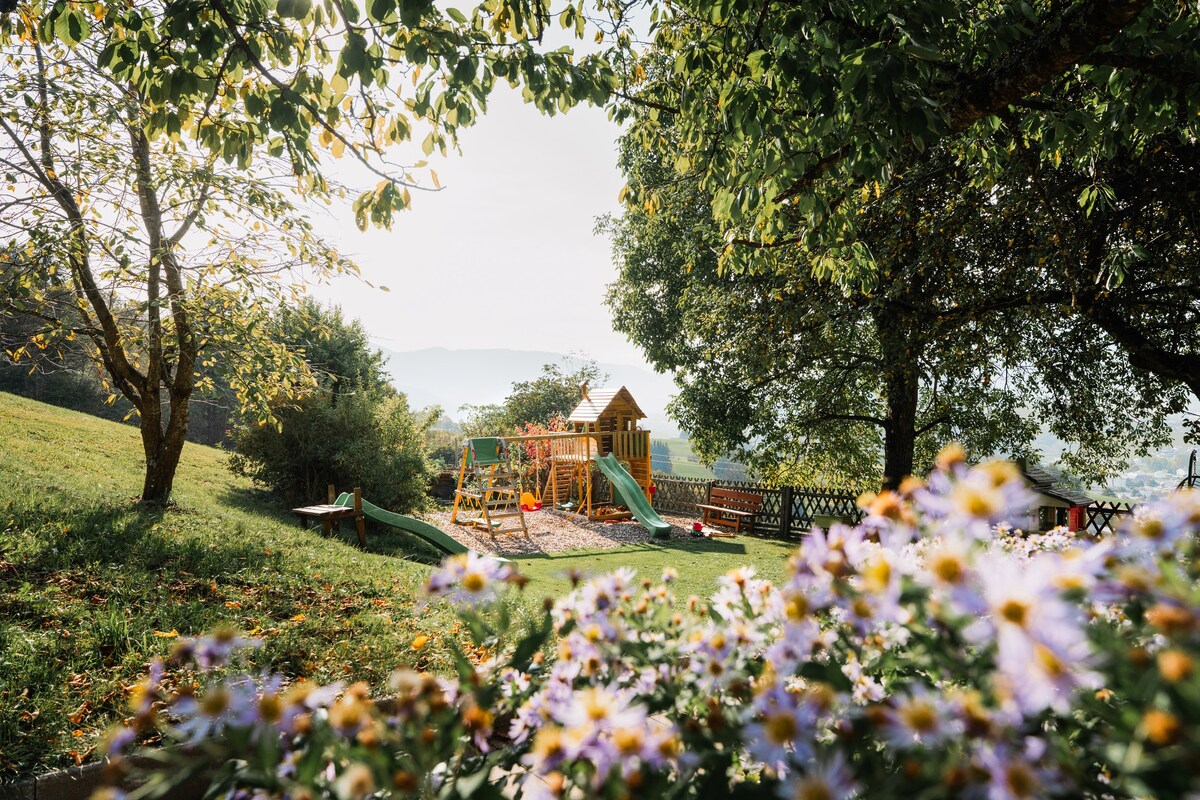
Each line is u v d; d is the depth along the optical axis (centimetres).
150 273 866
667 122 736
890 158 397
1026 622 90
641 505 1638
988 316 955
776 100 412
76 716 337
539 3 405
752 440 1573
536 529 1539
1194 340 937
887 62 316
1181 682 81
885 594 110
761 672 137
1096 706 95
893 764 111
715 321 1338
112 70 350
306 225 864
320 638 479
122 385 927
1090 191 577
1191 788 79
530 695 145
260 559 689
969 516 106
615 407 1998
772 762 114
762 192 456
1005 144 657
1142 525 118
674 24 589
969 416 1409
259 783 109
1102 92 500
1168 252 834
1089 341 1115
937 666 117
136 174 829
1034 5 536
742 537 1595
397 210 447
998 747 89
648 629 153
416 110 409
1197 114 410
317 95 388
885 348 1017
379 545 1187
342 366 2069
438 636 507
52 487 856
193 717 118
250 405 978
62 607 459
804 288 1052
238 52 367
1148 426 1341
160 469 932
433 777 125
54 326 860
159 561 612
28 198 741
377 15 325
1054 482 988
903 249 939
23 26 454
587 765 113
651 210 676
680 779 117
